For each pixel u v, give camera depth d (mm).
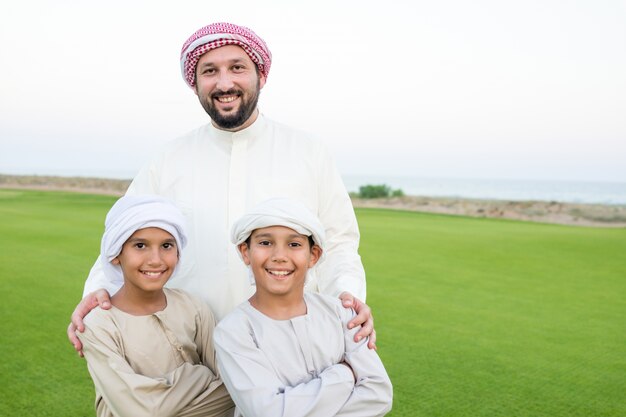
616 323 6469
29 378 4438
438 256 10586
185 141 3053
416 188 137500
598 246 12078
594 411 4086
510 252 11195
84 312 2439
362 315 2406
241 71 2713
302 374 2258
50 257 9672
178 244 2479
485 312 6816
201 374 2402
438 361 5051
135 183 3121
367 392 2211
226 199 2879
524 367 4957
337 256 2959
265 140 2969
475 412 4012
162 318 2475
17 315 6188
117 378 2281
